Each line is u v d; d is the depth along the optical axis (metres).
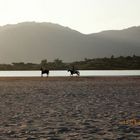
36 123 19.44
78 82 61.50
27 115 22.72
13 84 58.31
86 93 40.25
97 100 32.34
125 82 59.81
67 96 36.94
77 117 21.59
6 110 25.55
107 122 19.42
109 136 15.61
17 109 26.12
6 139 15.25
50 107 27.25
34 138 15.40
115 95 37.28
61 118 21.23
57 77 78.75
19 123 19.45
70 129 17.47
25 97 36.28
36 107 27.36
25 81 66.38
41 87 50.62
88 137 15.46
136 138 15.10
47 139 15.18
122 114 22.55
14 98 35.28
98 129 17.33
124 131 16.72
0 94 40.12
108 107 26.69
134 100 31.73
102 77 76.25
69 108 26.39
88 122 19.53
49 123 19.36
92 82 61.00
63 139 15.12
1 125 18.88
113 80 66.00
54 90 45.03
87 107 26.91
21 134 16.33
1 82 64.38
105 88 47.41
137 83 56.91
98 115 22.31
